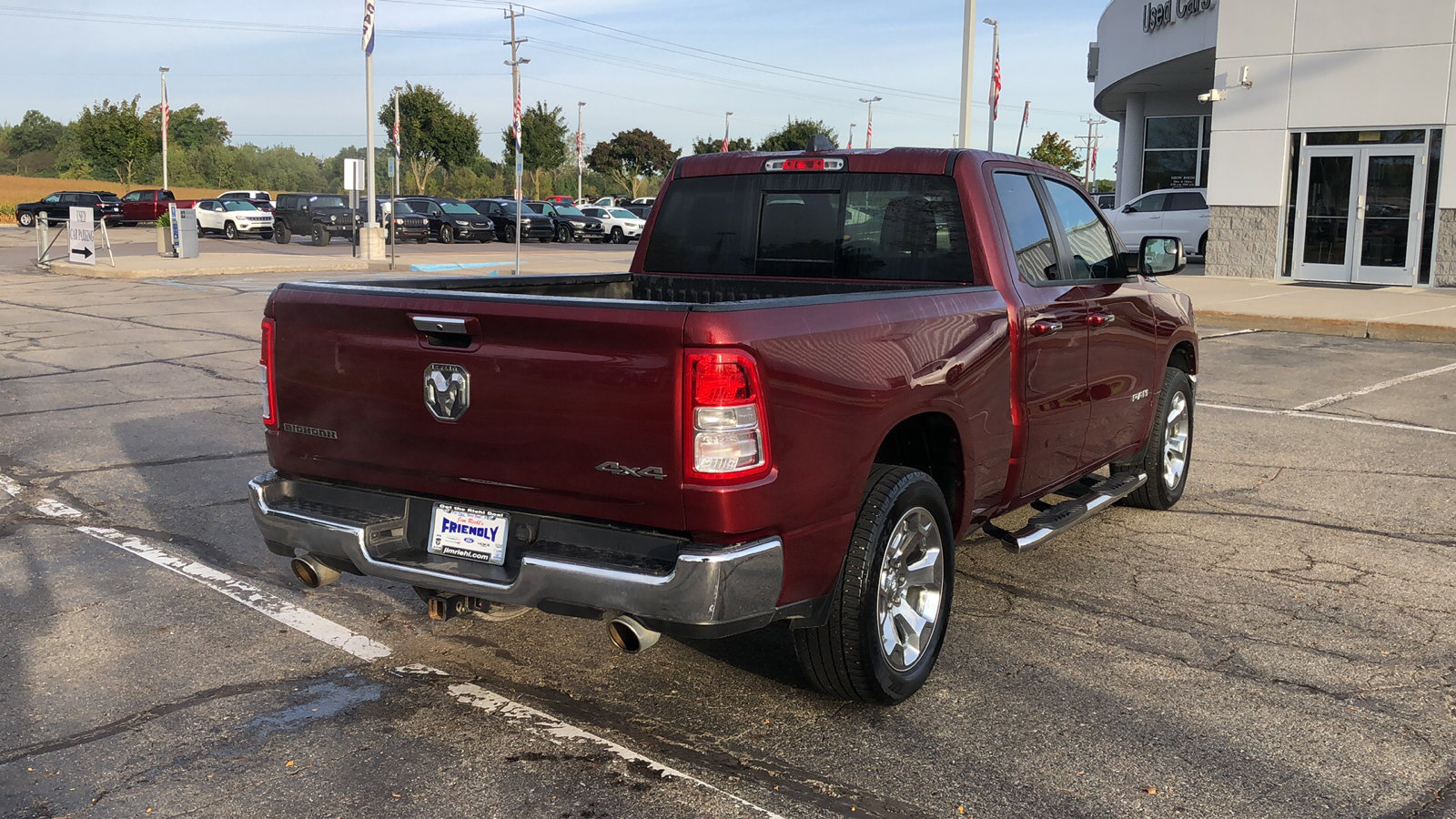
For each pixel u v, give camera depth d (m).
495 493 3.55
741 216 5.23
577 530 3.44
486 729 3.75
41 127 123.50
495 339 3.45
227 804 3.25
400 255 32.41
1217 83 21.28
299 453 4.00
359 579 5.31
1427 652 4.43
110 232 44.94
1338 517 6.40
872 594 3.68
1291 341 14.20
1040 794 3.34
